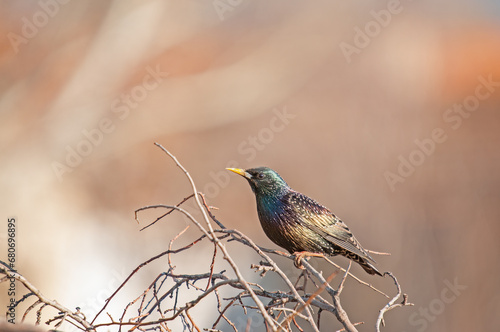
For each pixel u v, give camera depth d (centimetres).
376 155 1878
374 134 1920
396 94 2020
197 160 1859
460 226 1623
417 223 1661
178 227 1550
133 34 1745
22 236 1382
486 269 1527
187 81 1891
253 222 1766
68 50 1730
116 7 1717
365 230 1698
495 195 1683
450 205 1681
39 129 1664
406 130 1922
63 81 1714
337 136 1933
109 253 1424
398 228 1666
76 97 1714
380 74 2064
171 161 1822
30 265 1309
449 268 1546
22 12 1827
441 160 1805
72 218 1527
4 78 1672
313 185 1864
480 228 1608
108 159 1733
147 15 1756
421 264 1566
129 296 1261
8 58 1698
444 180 1745
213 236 401
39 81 1695
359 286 1366
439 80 2105
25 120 1661
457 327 1455
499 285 1510
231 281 407
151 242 1484
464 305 1482
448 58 2188
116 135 1752
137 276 1331
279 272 426
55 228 1455
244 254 1448
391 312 1413
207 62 1958
